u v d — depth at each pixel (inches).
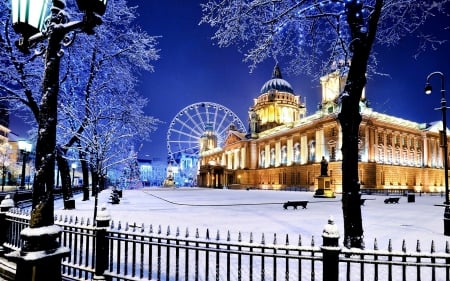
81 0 170.7
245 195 1995.6
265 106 4035.4
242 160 3860.7
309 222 647.1
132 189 3184.1
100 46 821.9
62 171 881.5
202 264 327.0
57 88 176.9
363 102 2763.3
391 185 2655.0
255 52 486.6
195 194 2106.3
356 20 373.4
